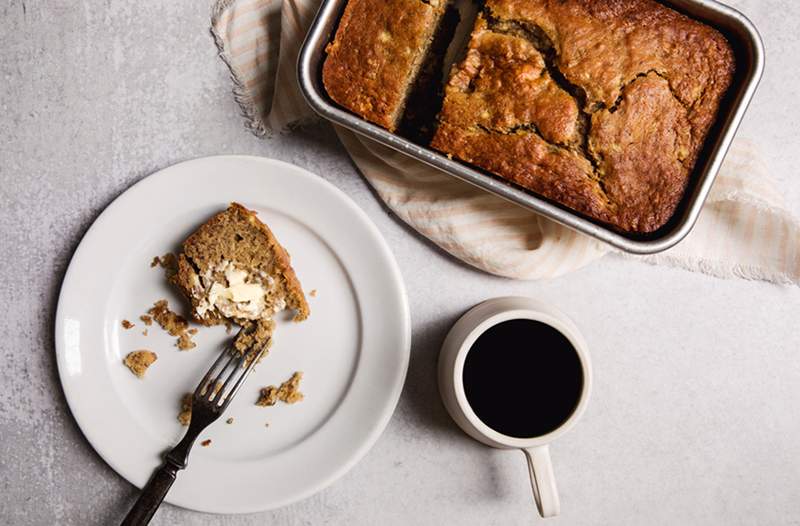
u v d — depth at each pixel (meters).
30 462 0.62
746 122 0.62
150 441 0.61
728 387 0.63
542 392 0.57
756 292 0.63
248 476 0.61
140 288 0.62
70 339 0.61
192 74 0.62
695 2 0.55
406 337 0.60
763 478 0.63
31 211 0.63
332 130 0.62
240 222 0.60
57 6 0.62
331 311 0.61
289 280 0.60
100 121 0.63
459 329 0.58
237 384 0.59
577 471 0.63
